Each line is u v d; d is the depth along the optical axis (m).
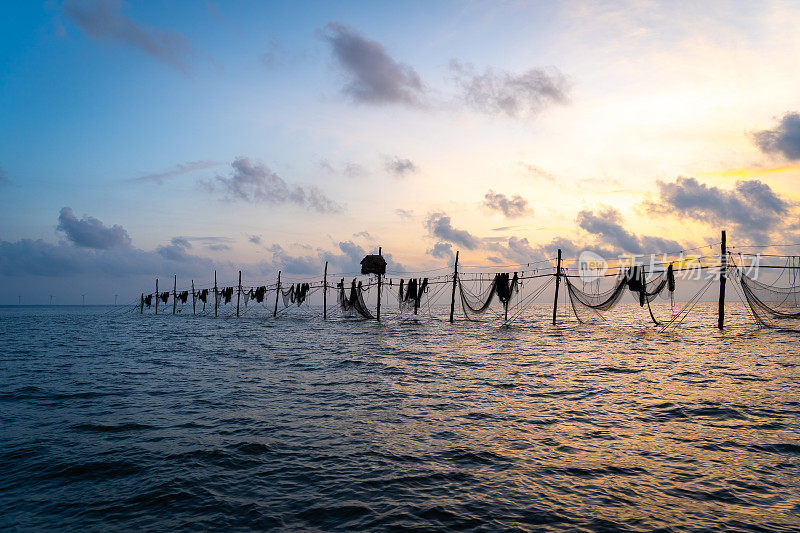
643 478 9.09
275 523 7.36
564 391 17.81
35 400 16.36
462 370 23.31
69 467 9.81
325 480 9.07
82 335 49.38
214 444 11.27
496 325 59.75
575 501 8.08
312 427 12.74
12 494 8.52
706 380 20.11
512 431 12.34
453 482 8.94
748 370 22.84
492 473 9.38
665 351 31.31
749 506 7.86
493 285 42.97
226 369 23.72
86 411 14.67
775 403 15.49
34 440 11.68
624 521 7.35
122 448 11.01
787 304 38.53
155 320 87.12
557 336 43.84
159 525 7.33
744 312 112.31
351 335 46.25
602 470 9.52
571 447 10.99
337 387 18.66
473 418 13.72
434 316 87.44
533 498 8.21
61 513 7.77
